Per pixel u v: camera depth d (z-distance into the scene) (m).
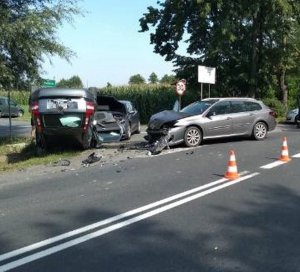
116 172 12.60
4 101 43.34
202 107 18.69
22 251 6.43
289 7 31.89
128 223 7.61
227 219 7.68
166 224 7.48
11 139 20.86
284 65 37.25
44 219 8.04
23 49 18.42
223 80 35.06
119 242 6.68
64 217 8.12
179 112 18.59
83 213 8.34
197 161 14.05
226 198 9.15
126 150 17.06
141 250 6.32
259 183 10.53
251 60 34.69
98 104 20.38
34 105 15.52
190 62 35.66
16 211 8.67
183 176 11.60
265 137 19.67
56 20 18.67
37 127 15.63
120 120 20.16
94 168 13.52
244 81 35.03
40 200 9.55
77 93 15.58
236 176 11.23
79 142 16.16
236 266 5.68
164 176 11.69
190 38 35.25
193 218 7.78
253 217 7.77
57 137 15.82
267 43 35.31
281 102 39.03
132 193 9.83
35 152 17.09
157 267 5.70
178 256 6.05
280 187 10.09
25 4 19.31
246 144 17.94
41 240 6.89
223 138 19.39
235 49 35.09
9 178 12.61
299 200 8.92
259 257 5.95
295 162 13.34
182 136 17.61
